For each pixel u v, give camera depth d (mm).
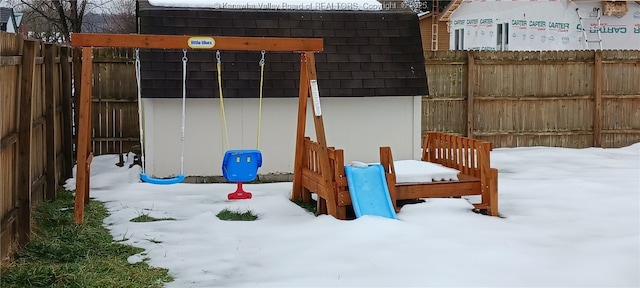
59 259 5758
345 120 10688
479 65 13430
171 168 10102
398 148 10922
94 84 12180
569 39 16609
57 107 9320
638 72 13898
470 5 20156
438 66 13320
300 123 8383
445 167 8492
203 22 10242
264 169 10461
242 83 10086
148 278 5285
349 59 10547
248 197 8586
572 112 13805
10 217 5660
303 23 10648
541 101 13680
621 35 16781
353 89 10383
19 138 6008
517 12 17844
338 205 7375
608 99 13867
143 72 9766
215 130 10203
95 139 12273
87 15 31391
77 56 10859
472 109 13406
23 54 6070
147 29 9953
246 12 10508
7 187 5676
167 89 9742
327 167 7355
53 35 26109
